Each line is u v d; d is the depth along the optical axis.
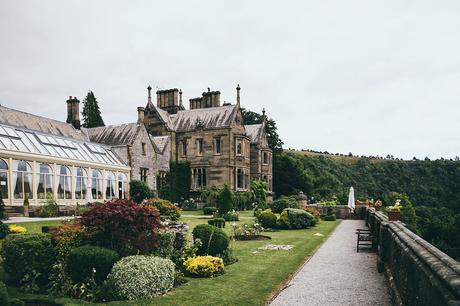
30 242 9.38
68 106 43.75
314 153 99.81
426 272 4.64
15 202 24.12
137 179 38.38
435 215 55.91
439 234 40.69
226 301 8.07
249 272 10.81
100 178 32.53
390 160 100.69
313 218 24.34
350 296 8.48
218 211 30.12
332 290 8.99
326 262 12.45
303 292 8.83
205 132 45.06
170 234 11.01
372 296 8.48
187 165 45.56
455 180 87.12
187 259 11.12
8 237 9.69
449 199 80.50
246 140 46.94
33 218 22.22
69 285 8.67
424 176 90.69
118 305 7.80
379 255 11.28
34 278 9.11
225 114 45.56
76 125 43.12
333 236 19.55
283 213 23.47
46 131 37.09
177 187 45.22
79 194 29.84
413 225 41.69
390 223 10.56
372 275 10.56
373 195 83.19
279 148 63.97
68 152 30.11
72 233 9.86
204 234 12.35
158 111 47.09
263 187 46.16
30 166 25.41
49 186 26.97
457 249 37.31
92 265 8.78
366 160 98.44
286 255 13.56
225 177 43.50
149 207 10.43
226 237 12.58
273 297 8.40
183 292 8.77
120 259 9.24
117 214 9.66
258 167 50.28
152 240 10.12
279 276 10.31
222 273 10.67
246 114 65.06
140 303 7.92
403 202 47.38
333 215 31.16
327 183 72.12
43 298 8.29
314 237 18.95
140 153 39.56
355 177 89.25
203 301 8.07
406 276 6.46
